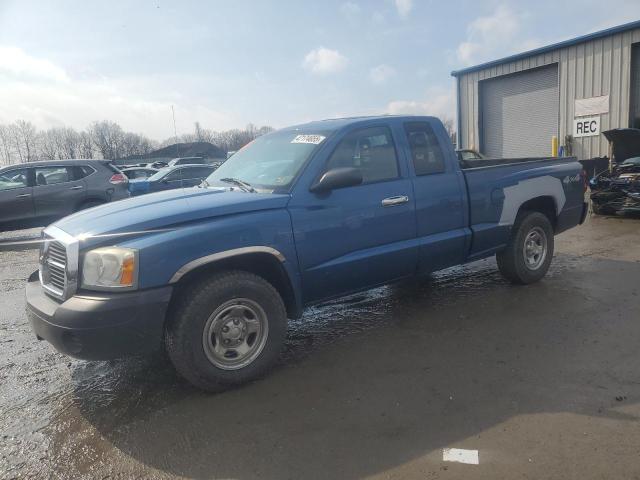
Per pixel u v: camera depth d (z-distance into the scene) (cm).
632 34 1548
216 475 273
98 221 361
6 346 478
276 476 269
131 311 325
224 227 359
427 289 599
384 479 261
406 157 470
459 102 2206
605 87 1641
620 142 1127
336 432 306
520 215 575
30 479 277
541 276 595
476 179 516
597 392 334
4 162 8125
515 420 307
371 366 396
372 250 438
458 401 334
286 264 387
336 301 572
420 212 468
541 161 600
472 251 521
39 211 1154
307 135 454
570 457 269
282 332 388
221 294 354
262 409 339
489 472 261
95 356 328
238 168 477
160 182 1577
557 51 1775
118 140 8506
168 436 313
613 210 1032
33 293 380
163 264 335
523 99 1961
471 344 427
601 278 601
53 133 8306
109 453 298
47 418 342
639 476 251
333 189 416
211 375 355
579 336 428
